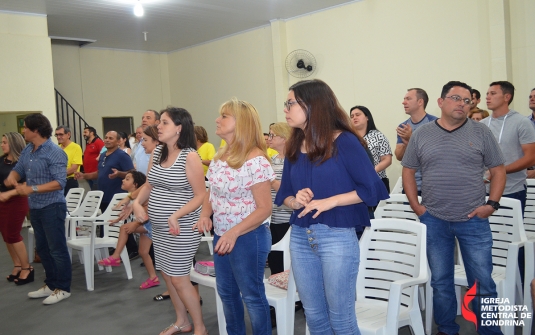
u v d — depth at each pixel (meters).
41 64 7.63
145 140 3.75
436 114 6.81
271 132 3.42
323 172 1.83
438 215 2.61
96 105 10.15
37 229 3.91
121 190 5.40
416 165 2.74
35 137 3.72
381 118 7.45
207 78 10.27
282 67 8.52
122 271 4.85
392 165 7.37
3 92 7.28
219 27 9.04
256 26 9.08
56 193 3.83
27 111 7.52
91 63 10.11
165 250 2.79
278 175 3.37
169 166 2.72
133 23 8.48
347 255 1.81
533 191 3.37
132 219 4.85
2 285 4.52
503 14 5.99
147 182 2.93
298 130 1.94
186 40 10.02
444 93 2.55
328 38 8.00
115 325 3.39
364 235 2.55
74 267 5.12
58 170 3.71
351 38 7.70
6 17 7.32
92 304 3.87
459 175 2.53
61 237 3.90
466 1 6.41
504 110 3.39
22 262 4.54
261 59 9.12
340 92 7.93
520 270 3.18
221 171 2.31
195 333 2.90
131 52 10.67
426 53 6.85
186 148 2.73
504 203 2.92
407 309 2.33
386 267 2.47
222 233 2.34
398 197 3.11
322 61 8.12
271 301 2.60
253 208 2.30
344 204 1.78
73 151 6.41
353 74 7.73
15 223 4.45
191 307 2.86
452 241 2.64
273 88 8.98
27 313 3.72
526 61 6.02
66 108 9.41
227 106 2.31
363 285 2.53
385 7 7.25
